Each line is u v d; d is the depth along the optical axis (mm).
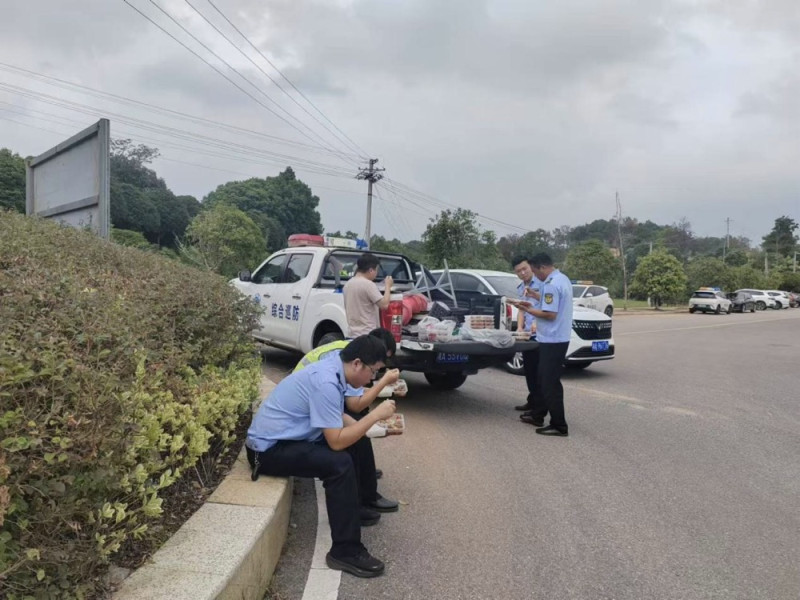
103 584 2232
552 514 4051
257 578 2785
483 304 7758
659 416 7117
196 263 29234
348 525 3174
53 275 3668
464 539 3639
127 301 3725
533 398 6762
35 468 1921
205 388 3900
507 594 3033
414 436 5820
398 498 4254
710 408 7691
